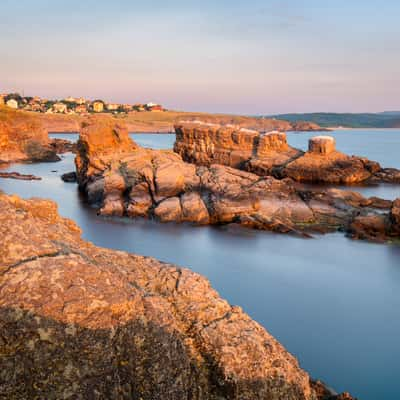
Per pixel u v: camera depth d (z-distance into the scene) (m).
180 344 7.25
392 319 21.67
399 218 36.00
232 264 29.92
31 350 5.99
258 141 75.00
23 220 7.56
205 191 44.59
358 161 69.56
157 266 10.03
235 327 8.43
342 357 18.02
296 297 24.38
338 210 42.12
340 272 28.52
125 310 6.89
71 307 6.40
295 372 8.21
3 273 6.48
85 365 6.16
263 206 42.09
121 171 49.47
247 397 7.39
